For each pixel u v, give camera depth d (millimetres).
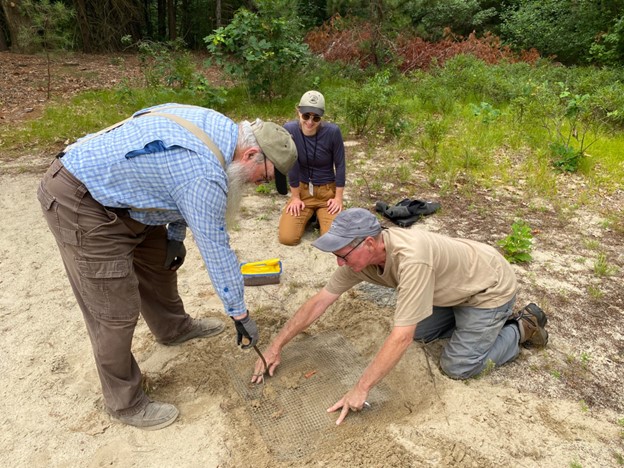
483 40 13234
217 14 15117
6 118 7637
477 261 2611
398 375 2824
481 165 5953
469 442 2365
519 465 2268
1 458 2326
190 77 9000
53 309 3418
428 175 5762
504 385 2754
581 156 5953
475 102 9000
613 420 2559
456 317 2766
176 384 2781
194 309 3375
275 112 8133
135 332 3197
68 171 1990
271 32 8141
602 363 2965
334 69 10836
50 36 9242
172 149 1948
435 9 14227
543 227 4641
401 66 11602
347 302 3469
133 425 2500
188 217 1994
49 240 4312
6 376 2822
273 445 2396
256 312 3379
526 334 2936
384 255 2338
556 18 14680
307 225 4609
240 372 2854
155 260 2633
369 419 2535
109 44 15023
